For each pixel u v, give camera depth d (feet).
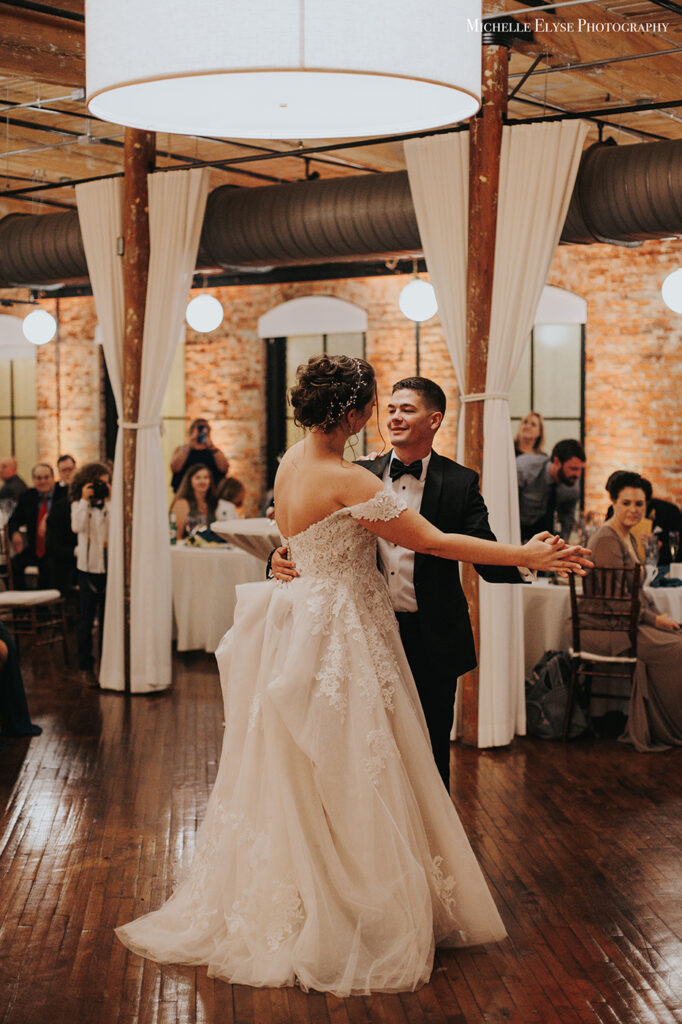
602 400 37.47
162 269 24.30
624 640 21.11
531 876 13.98
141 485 24.71
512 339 20.36
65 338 45.65
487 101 20.06
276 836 11.16
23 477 47.42
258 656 11.76
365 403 11.38
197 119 9.51
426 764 11.54
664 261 36.24
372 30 7.82
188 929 11.84
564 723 21.21
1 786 17.90
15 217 29.30
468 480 12.37
